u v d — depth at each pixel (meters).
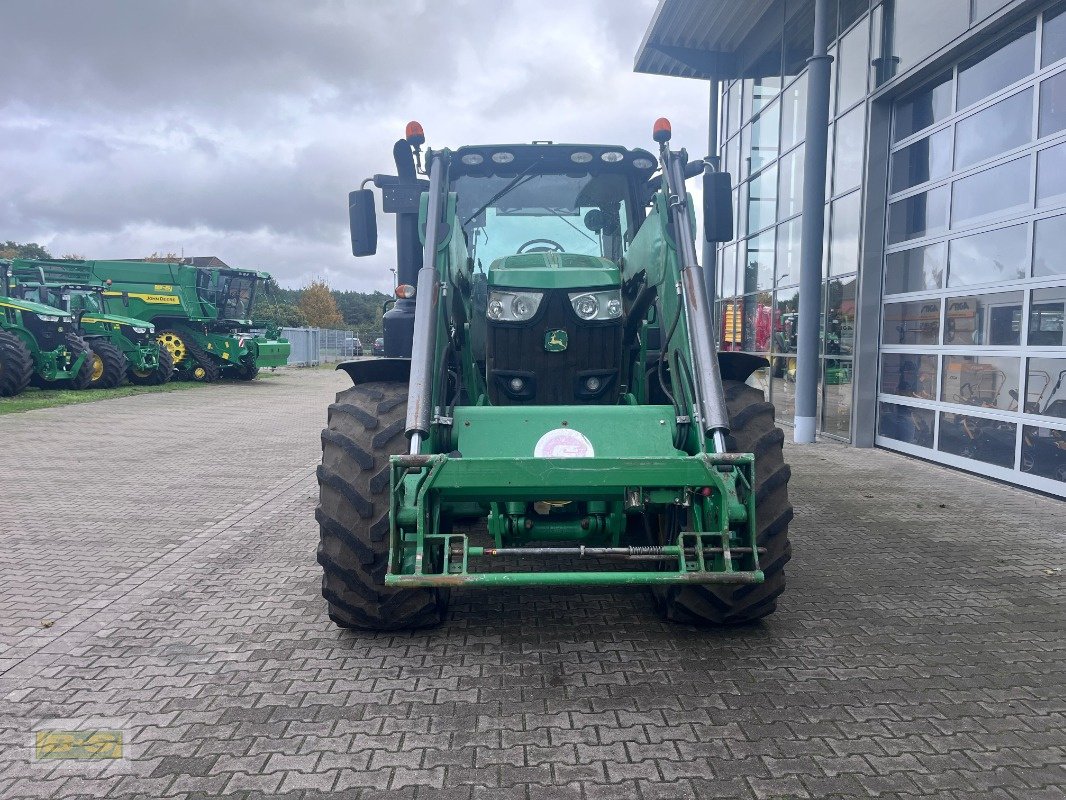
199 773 2.54
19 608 4.04
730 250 13.52
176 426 11.75
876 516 5.98
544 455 3.54
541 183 4.86
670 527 3.76
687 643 3.58
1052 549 5.10
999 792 2.43
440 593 3.73
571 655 3.45
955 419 7.88
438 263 3.98
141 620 3.87
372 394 3.78
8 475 7.70
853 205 9.43
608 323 4.16
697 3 11.07
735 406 3.79
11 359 14.20
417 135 4.11
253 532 5.60
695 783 2.47
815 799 2.39
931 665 3.35
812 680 3.20
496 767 2.57
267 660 3.40
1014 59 7.05
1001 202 7.16
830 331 10.16
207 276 22.05
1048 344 6.54
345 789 2.45
